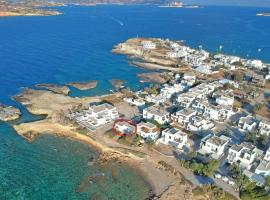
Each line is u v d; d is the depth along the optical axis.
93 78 198.62
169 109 155.88
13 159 111.19
